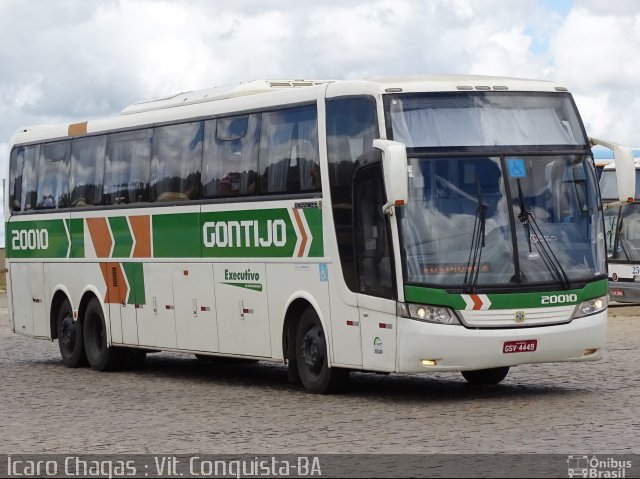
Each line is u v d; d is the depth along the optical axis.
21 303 27.72
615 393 18.44
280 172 19.91
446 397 18.56
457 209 17.73
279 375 23.50
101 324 25.02
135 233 23.69
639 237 38.28
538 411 16.56
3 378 23.81
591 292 18.12
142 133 23.62
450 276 17.53
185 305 22.33
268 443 14.41
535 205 18.06
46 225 26.64
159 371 24.94
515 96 18.48
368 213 18.06
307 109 19.39
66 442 15.01
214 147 21.53
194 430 15.74
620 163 18.80
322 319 19.06
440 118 18.06
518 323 17.66
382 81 18.33
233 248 20.98
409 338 17.47
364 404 17.95
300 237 19.44
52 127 26.91
